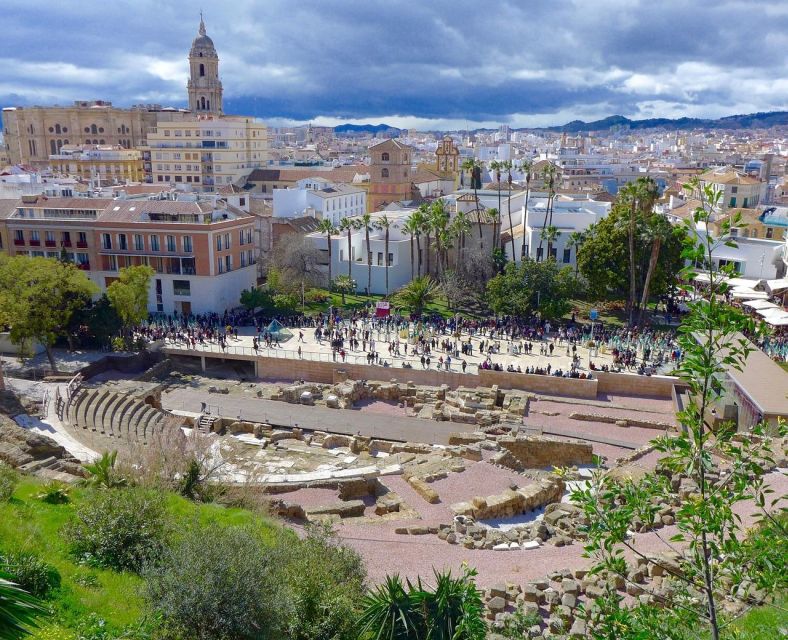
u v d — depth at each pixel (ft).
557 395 215.10
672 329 271.90
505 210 417.28
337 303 314.76
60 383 195.21
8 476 86.38
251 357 239.30
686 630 56.70
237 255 314.14
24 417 163.84
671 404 208.33
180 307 298.76
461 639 64.03
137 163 570.05
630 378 215.92
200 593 60.34
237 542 67.41
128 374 231.30
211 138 542.98
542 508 136.15
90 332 244.83
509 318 283.59
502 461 154.92
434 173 619.26
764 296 284.61
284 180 540.93
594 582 92.48
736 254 323.57
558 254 340.59
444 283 315.99
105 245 297.94
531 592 88.28
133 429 167.43
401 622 64.64
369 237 359.05
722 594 74.90
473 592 67.67
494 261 321.73
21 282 218.38
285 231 369.09
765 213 379.55
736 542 43.62
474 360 236.02
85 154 545.44
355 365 229.04
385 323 280.92
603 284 284.41
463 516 123.34
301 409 201.77
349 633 65.67
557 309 269.03
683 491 125.70
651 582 92.84
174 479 108.27
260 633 61.00
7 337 242.58
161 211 297.33
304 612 66.03
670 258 279.90
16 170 467.52
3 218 303.07
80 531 73.61
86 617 59.26
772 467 130.82
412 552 107.24
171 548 71.46
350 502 129.49
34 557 63.72
